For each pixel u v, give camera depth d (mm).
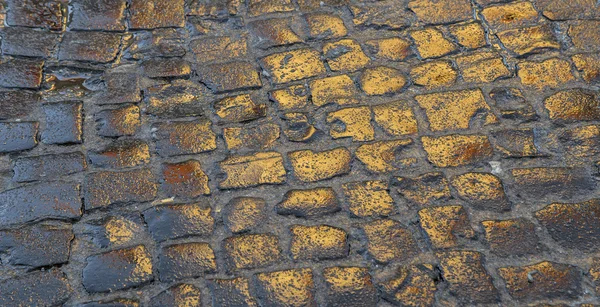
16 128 3264
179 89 3543
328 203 2918
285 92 3512
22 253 2709
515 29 3842
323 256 2699
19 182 3002
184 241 2770
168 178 3045
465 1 4059
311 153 3164
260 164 3113
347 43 3820
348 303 2525
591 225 2775
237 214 2881
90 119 3340
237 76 3619
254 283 2604
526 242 2723
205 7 4090
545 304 2498
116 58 3734
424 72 3604
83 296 2562
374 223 2824
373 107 3400
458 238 2750
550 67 3574
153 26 3947
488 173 3033
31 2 4000
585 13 3900
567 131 3221
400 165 3088
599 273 2592
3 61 3637
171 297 2557
